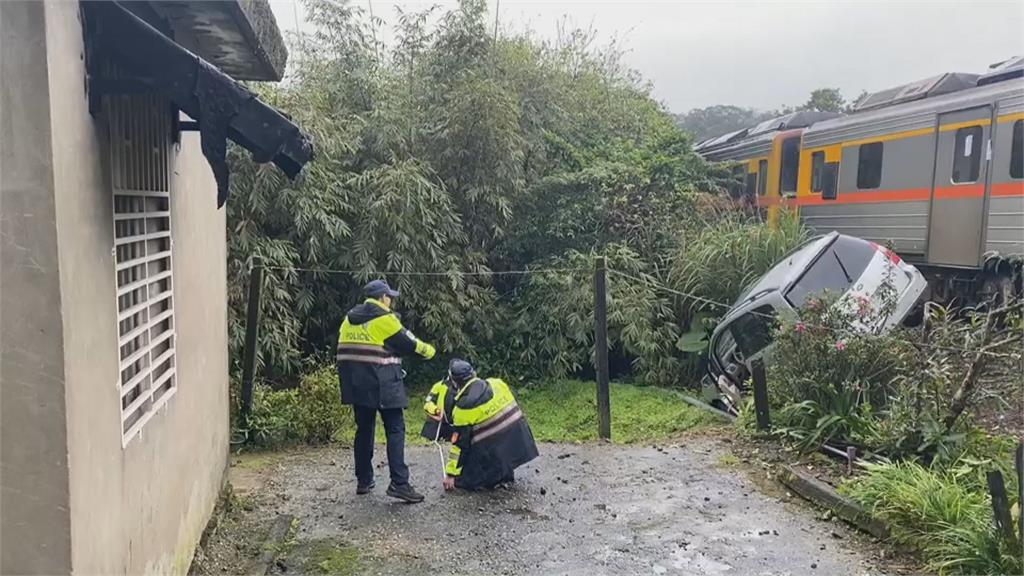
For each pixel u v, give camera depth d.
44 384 2.24
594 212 10.24
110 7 2.56
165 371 3.67
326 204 8.38
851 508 4.70
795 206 13.52
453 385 5.62
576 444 6.78
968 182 10.18
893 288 7.09
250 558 4.38
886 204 11.70
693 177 12.18
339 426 6.98
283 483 5.75
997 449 5.07
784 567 4.19
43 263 2.21
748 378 7.80
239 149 7.95
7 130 2.18
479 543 4.62
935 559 4.04
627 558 4.37
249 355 6.76
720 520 4.88
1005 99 9.52
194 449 4.22
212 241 4.85
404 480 5.31
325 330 9.15
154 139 3.48
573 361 9.34
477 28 9.96
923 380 5.44
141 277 3.33
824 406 6.07
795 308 7.04
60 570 2.28
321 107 8.91
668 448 6.51
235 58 3.73
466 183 9.55
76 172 2.39
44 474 2.26
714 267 9.78
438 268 9.03
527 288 9.80
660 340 9.35
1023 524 3.44
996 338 5.41
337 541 4.66
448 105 9.41
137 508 3.05
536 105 11.57
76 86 2.40
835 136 12.95
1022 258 9.07
